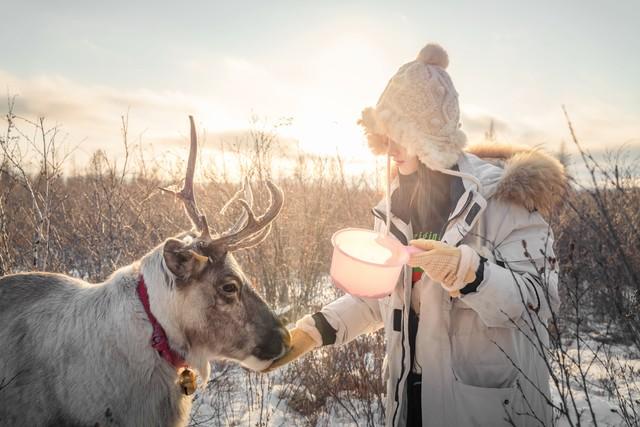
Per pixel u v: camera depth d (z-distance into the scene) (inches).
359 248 92.7
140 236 196.5
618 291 100.0
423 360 88.9
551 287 86.0
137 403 90.4
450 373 87.6
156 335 91.1
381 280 80.3
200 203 234.5
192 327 94.4
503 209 88.7
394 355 93.2
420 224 96.7
